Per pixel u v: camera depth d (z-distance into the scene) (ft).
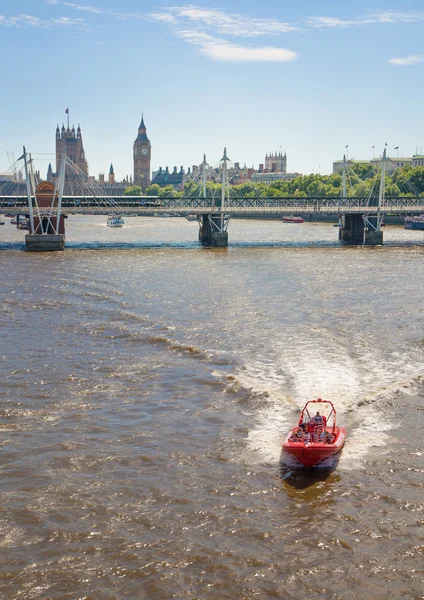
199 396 174.91
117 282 363.15
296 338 231.30
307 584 104.42
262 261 481.46
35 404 169.48
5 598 100.89
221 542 114.11
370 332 240.53
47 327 247.09
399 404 168.66
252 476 135.13
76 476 134.00
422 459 141.49
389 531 117.29
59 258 495.82
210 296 317.42
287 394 175.22
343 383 183.11
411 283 364.38
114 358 206.90
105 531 116.67
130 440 149.79
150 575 106.01
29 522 118.73
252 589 103.35
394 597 101.86
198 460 141.18
